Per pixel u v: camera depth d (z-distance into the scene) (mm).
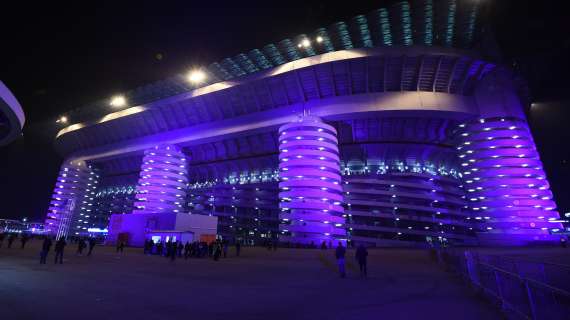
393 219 63219
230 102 66938
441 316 7156
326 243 51719
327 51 58688
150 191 69812
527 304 5945
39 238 67000
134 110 75688
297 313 7512
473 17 51812
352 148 69375
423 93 57688
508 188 54031
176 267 19141
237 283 12766
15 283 11117
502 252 29344
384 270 18641
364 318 7008
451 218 67812
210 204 78625
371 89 59406
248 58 59656
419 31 54562
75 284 11320
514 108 58250
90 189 94062
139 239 44656
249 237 74500
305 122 58562
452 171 74250
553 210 53656
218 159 81562
